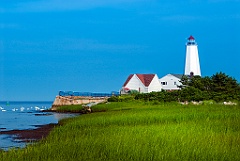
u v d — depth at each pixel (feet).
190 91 321.32
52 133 122.83
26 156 70.69
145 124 135.74
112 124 142.31
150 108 221.87
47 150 75.20
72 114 364.79
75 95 513.45
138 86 516.32
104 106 319.06
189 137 88.89
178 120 143.02
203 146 77.82
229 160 69.62
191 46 580.30
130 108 254.68
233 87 341.62
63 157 69.72
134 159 69.26
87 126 140.97
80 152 73.51
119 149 74.54
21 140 140.56
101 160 68.23
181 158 70.08
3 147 117.60
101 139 86.94
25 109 574.97
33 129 185.37
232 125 116.88
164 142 82.33
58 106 495.41
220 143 82.23
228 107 211.00
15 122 254.27
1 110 540.11
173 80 530.27
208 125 116.16
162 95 335.47
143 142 82.23
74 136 104.78
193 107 216.13
